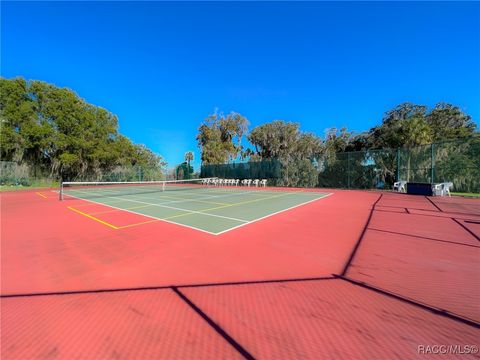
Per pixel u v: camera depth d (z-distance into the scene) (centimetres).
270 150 3919
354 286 341
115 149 3534
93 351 223
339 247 510
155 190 2283
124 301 307
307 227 687
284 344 229
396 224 723
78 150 3088
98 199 1449
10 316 277
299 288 336
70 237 598
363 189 2195
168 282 357
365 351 218
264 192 1952
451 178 1773
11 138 2566
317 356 213
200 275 380
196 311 284
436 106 2991
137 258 455
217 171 3328
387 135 2805
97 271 398
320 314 276
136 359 213
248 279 365
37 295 322
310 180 2509
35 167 2961
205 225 714
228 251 488
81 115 3069
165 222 758
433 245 521
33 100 2812
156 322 265
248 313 279
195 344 231
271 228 675
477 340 231
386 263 423
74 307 294
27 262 439
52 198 1545
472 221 762
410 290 329
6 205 1204
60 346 230
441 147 1817
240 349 223
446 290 328
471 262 425
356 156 2245
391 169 2069
